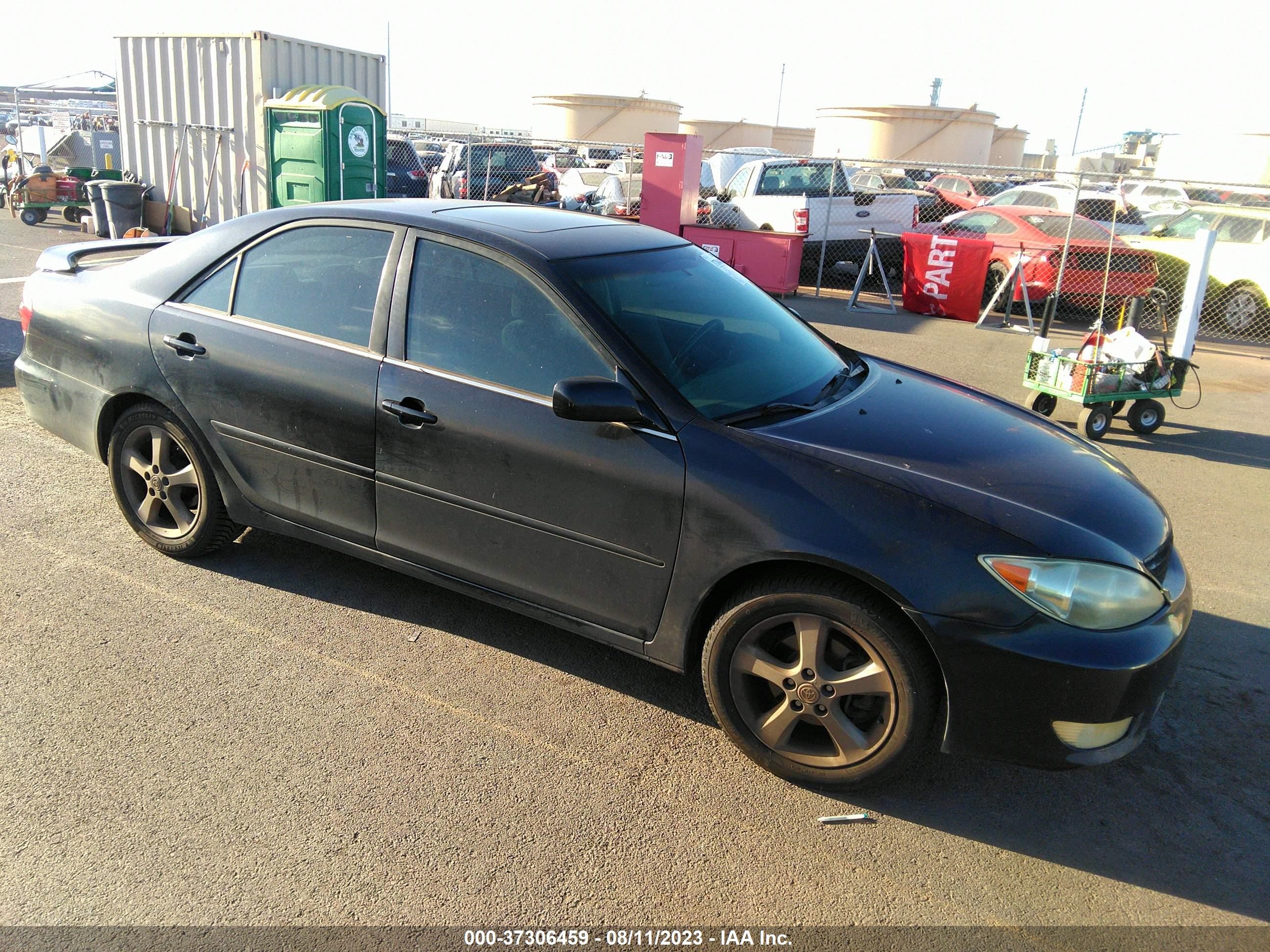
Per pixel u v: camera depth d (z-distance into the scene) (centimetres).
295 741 305
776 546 279
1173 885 265
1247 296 1191
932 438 317
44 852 253
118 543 437
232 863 253
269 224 381
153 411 401
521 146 1917
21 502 476
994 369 927
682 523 294
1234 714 353
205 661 347
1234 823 293
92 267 438
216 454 388
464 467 328
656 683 352
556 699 338
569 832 272
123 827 264
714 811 285
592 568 314
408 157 1902
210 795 278
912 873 265
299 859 256
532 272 325
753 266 1282
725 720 304
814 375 355
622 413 290
